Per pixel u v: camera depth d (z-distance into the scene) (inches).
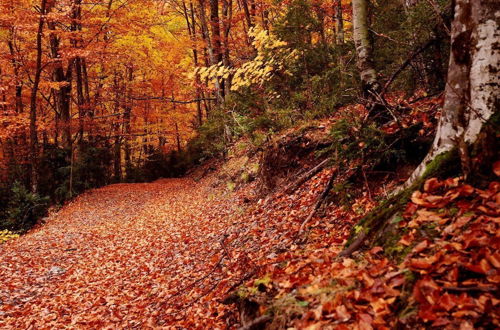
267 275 154.9
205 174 790.5
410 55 248.1
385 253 122.8
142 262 331.6
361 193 215.5
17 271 354.0
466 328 80.4
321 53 419.2
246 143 519.2
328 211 221.5
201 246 318.0
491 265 91.4
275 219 268.4
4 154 845.2
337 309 105.6
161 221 479.5
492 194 111.7
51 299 285.3
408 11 262.5
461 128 133.8
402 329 90.1
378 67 337.7
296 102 414.0
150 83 1112.2
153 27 1069.8
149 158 1169.4
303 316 110.3
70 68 855.7
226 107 554.6
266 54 319.6
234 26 881.5
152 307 232.1
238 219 340.2
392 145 211.9
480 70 125.4
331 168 260.8
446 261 99.3
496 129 118.9
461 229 109.1
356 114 239.3
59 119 870.4
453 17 136.0
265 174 362.9
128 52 977.5
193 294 220.5
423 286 95.1
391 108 230.8
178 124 1241.4
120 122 1113.4
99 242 440.1
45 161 772.0
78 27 804.0
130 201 696.4
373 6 391.5
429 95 228.8
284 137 352.5
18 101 876.6
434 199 125.4
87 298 276.7
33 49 803.4
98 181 904.3
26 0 679.1
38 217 632.4
